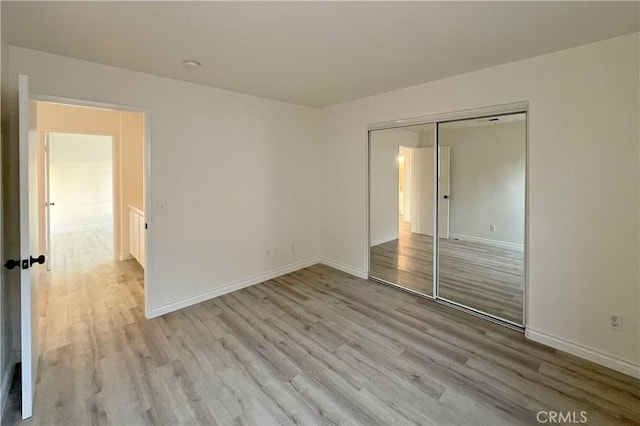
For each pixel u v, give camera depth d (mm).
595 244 2311
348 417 1822
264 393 2020
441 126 3416
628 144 2145
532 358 2391
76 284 3922
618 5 1736
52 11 1783
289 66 2717
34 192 2162
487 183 3309
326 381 2135
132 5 1726
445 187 3594
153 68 2762
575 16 1861
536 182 2553
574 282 2414
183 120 3188
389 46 2289
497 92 2729
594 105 2258
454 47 2316
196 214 3354
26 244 1796
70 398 1954
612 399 1954
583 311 2385
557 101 2414
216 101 3436
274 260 4191
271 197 4086
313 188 4637
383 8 1760
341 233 4441
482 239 3387
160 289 3121
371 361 2359
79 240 6324
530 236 2611
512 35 2117
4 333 2025
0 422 1754
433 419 1805
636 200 2137
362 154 4043
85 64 2574
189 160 3262
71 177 7121
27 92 1825
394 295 3611
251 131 3793
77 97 2545
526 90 2564
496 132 3182
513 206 3162
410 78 3076
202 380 2143
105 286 3857
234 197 3684
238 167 3695
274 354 2449
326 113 4469
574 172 2369
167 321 2990
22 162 1794
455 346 2559
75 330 2803
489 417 1817
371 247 4242
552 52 2408
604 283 2287
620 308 2229
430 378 2160
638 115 2102
